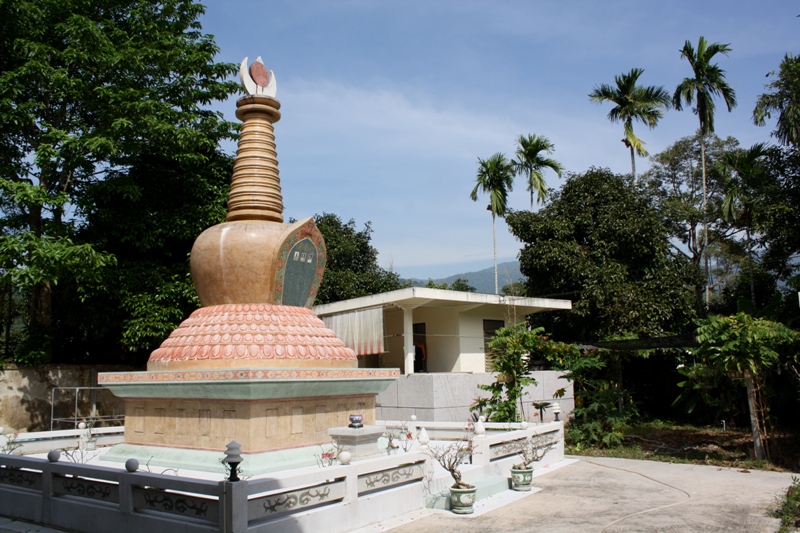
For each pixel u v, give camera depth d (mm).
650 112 37406
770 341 16516
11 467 11734
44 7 21172
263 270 15242
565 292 30438
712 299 41562
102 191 22422
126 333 22234
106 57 20609
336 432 13289
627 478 15469
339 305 25297
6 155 22312
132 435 15125
